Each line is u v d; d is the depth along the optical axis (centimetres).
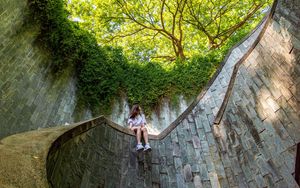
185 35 1764
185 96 1192
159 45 1781
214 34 1702
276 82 617
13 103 831
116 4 1655
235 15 1686
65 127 494
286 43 622
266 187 530
